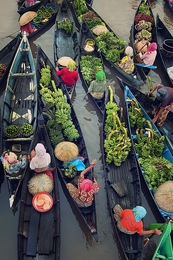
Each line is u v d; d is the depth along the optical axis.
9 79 11.91
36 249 8.38
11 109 11.57
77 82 13.35
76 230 9.55
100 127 12.20
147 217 9.83
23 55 13.16
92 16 15.61
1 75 12.57
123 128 10.89
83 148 10.54
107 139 10.80
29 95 12.10
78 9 16.14
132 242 8.88
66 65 13.12
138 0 18.50
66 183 9.57
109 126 11.27
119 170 10.55
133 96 12.02
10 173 9.20
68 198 10.02
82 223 9.61
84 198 8.61
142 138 10.97
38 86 12.27
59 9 15.80
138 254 8.37
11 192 9.02
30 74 12.27
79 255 9.09
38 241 8.51
